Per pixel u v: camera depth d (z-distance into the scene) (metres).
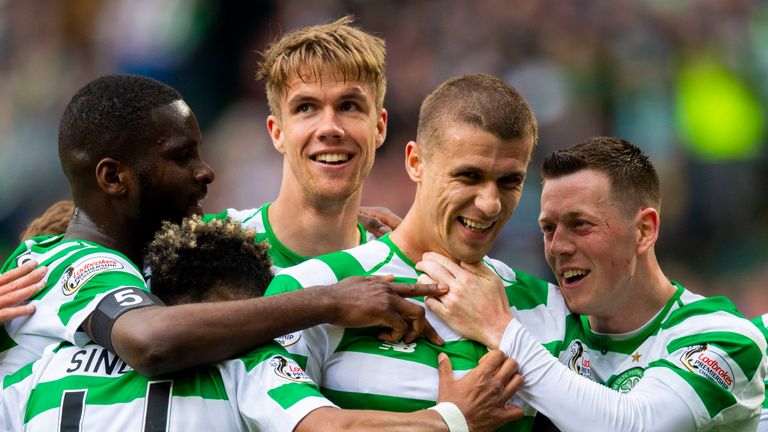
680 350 9.76
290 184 11.48
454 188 8.90
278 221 11.69
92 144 9.73
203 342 8.28
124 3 32.28
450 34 29.03
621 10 29.03
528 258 24.20
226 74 30.78
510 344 9.06
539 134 27.39
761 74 29.20
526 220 24.59
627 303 10.04
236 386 8.48
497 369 8.93
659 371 9.58
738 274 26.34
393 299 8.84
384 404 8.84
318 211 11.32
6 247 29.50
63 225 12.53
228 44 30.83
